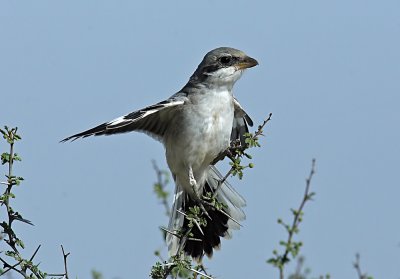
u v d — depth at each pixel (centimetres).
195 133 1249
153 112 1186
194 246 1291
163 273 942
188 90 1277
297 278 752
